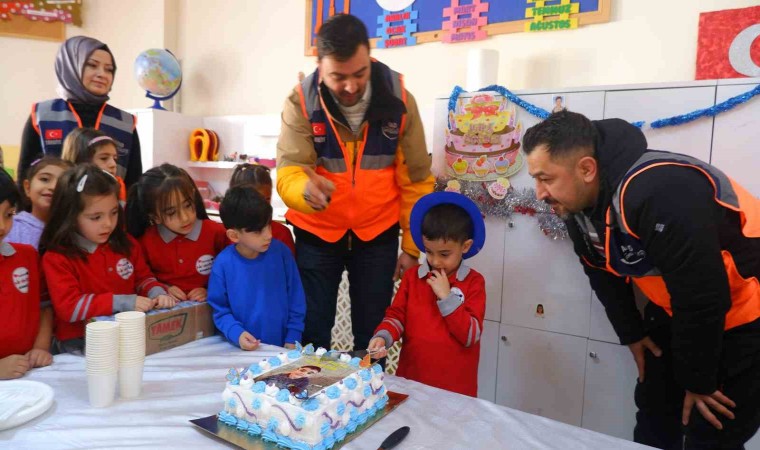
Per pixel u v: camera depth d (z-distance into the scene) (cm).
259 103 339
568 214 120
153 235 162
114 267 142
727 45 197
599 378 176
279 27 328
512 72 247
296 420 82
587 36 229
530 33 242
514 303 190
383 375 108
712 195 103
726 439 115
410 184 173
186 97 369
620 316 140
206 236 167
